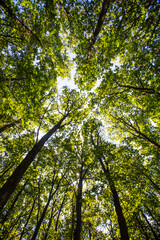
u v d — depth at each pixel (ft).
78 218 26.27
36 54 22.88
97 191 27.86
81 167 35.24
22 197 39.75
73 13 23.61
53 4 22.02
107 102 35.17
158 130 38.55
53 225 47.44
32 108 21.86
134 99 34.24
